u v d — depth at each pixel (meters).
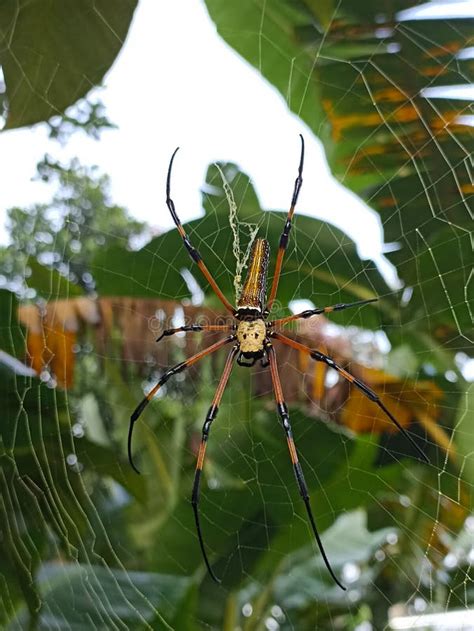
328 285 0.20
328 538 0.23
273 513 0.22
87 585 0.21
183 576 0.22
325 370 0.21
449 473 0.20
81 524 0.22
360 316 0.20
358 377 0.21
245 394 0.23
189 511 0.23
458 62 0.17
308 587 0.23
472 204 0.18
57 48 0.19
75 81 0.19
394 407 0.20
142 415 0.24
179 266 0.22
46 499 0.22
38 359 0.23
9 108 0.19
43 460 0.23
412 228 0.19
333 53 0.18
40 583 0.21
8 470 0.22
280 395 0.18
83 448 0.23
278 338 0.19
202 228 0.21
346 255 0.20
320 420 0.21
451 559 0.21
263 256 0.19
